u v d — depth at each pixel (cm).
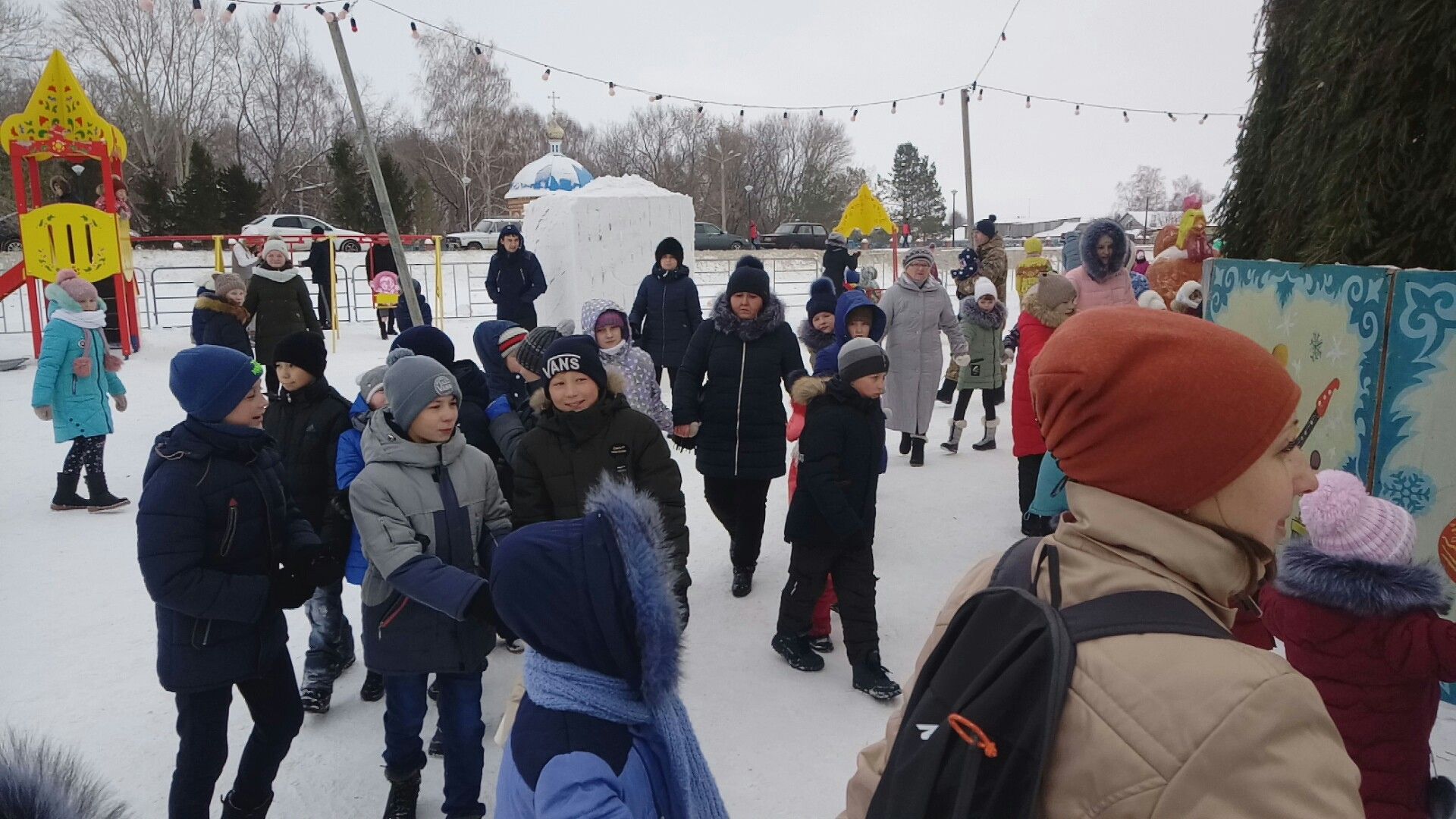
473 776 289
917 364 709
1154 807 92
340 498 324
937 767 104
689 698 379
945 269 2886
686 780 154
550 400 344
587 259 1112
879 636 432
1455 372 305
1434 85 326
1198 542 108
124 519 606
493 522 308
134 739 351
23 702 377
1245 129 427
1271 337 384
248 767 275
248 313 851
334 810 312
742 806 307
